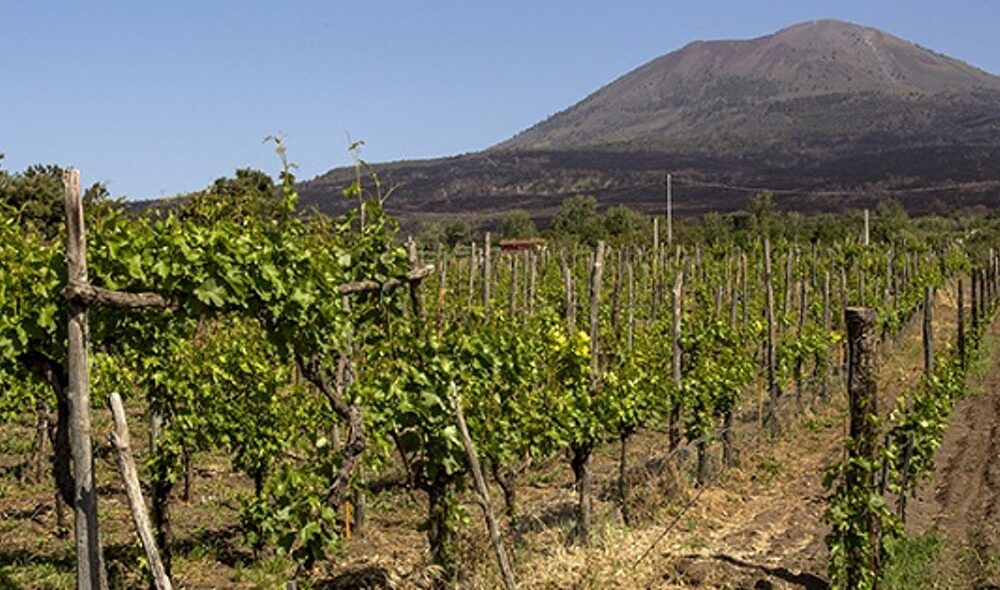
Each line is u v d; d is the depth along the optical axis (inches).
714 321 671.8
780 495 538.6
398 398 313.3
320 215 355.3
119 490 508.1
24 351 254.4
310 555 302.2
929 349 695.7
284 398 440.1
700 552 405.1
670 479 496.4
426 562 358.9
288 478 301.4
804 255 1414.9
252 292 278.2
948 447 666.8
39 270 253.8
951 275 1670.8
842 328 989.2
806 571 386.0
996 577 382.9
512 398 382.6
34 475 540.4
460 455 325.7
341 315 314.5
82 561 237.8
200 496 522.3
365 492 326.3
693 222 4594.0
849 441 345.7
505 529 402.9
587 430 414.3
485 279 649.0
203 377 381.4
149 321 278.1
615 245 1800.0
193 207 384.5
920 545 404.2
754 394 835.4
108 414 655.1
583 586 327.6
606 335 661.9
